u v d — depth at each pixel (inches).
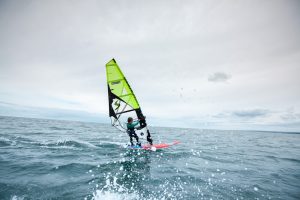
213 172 250.1
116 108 389.1
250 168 285.6
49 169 231.5
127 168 250.1
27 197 154.6
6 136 512.4
